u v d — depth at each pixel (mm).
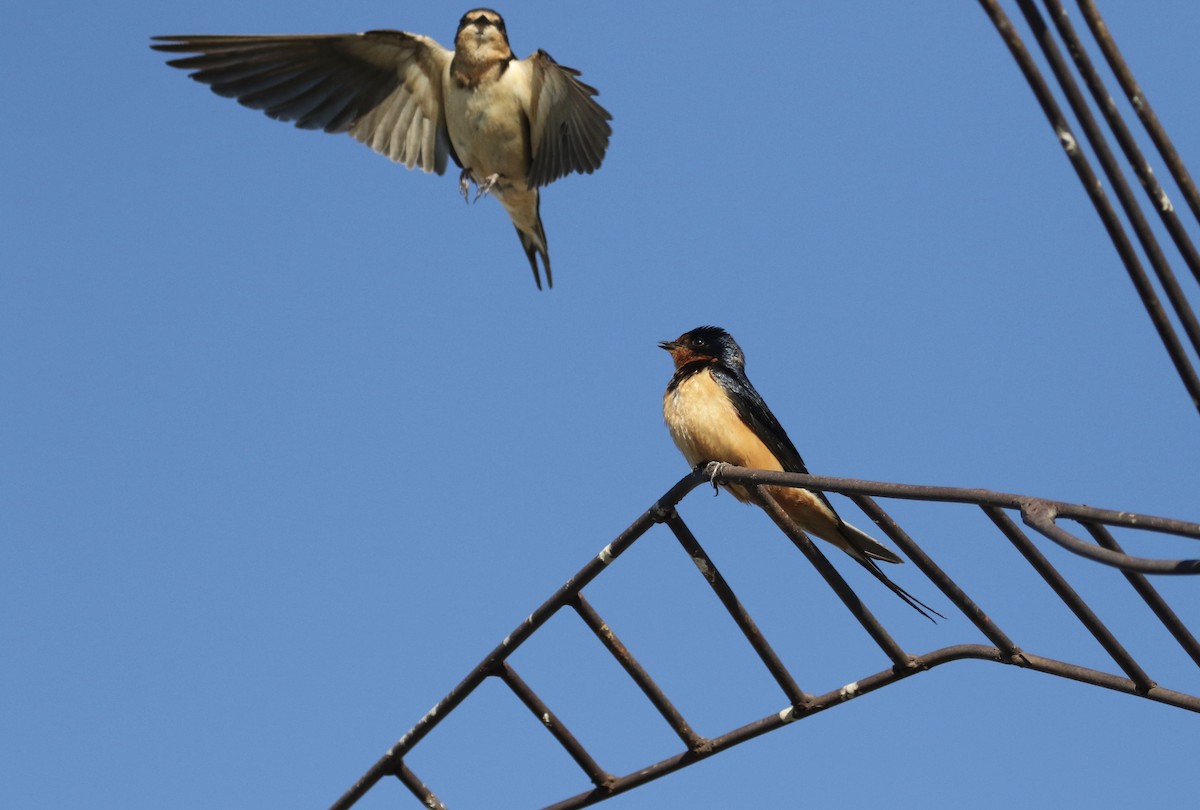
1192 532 7430
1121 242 6941
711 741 11391
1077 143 6828
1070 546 7664
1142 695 9898
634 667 11250
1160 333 7047
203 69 13852
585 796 11828
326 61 14180
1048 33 6676
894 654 10562
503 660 11562
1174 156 6770
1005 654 10234
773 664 10906
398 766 12234
